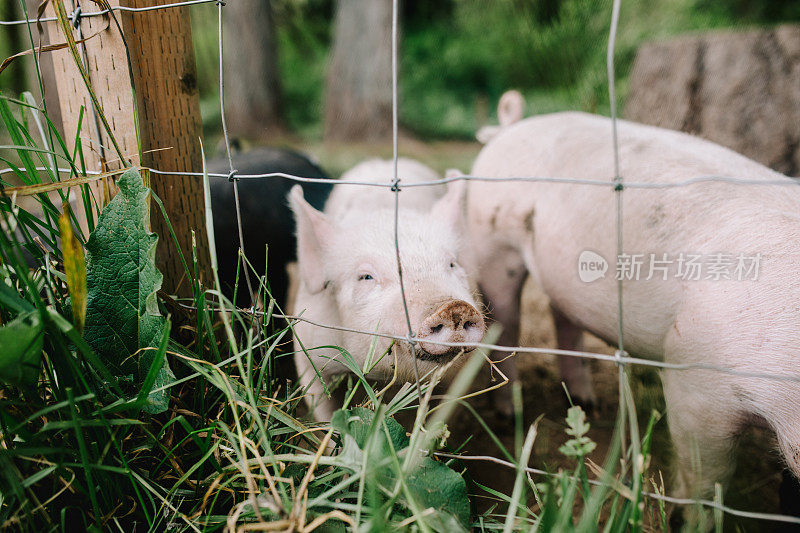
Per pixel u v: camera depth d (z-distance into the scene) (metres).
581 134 2.72
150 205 1.64
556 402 3.07
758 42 4.23
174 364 1.48
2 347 1.12
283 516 1.13
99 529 1.20
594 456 2.54
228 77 12.48
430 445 1.30
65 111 1.67
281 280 3.21
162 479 1.40
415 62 14.20
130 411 1.33
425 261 1.92
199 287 1.55
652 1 10.32
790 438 1.68
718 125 4.38
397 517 1.20
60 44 1.45
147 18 1.57
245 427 1.46
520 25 11.60
